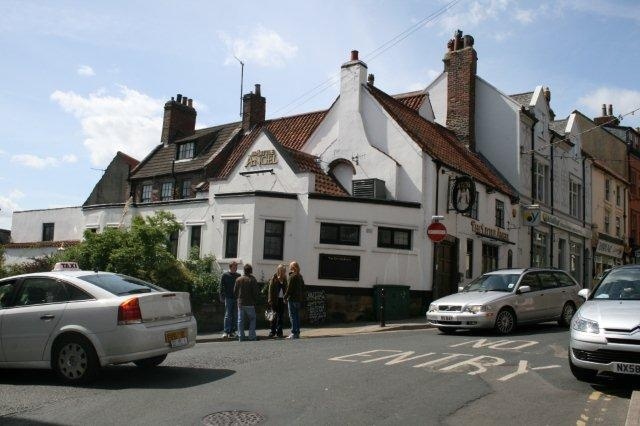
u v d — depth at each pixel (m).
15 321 8.75
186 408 6.83
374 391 7.61
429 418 6.42
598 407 6.96
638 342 7.43
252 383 8.11
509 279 15.11
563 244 32.22
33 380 8.91
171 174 29.41
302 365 9.45
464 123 27.25
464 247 22.11
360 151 21.81
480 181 23.09
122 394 7.66
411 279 19.86
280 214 19.14
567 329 15.41
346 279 19.08
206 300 17.61
